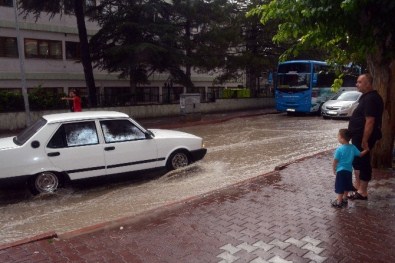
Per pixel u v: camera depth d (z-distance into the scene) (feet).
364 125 20.83
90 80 74.64
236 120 75.36
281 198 22.08
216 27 83.66
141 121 71.46
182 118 69.92
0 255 15.39
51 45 92.07
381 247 15.62
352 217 18.89
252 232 17.29
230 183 28.35
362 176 21.06
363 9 17.44
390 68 26.55
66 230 20.17
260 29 94.07
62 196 26.27
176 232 17.47
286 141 47.39
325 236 16.72
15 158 25.16
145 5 72.28
